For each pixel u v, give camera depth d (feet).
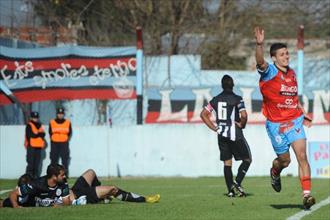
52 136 194.29
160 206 103.45
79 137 200.85
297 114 92.63
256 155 197.16
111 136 201.36
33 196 102.78
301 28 207.41
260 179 182.50
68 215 92.02
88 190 106.93
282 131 92.27
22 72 209.56
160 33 322.55
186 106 233.55
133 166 200.44
